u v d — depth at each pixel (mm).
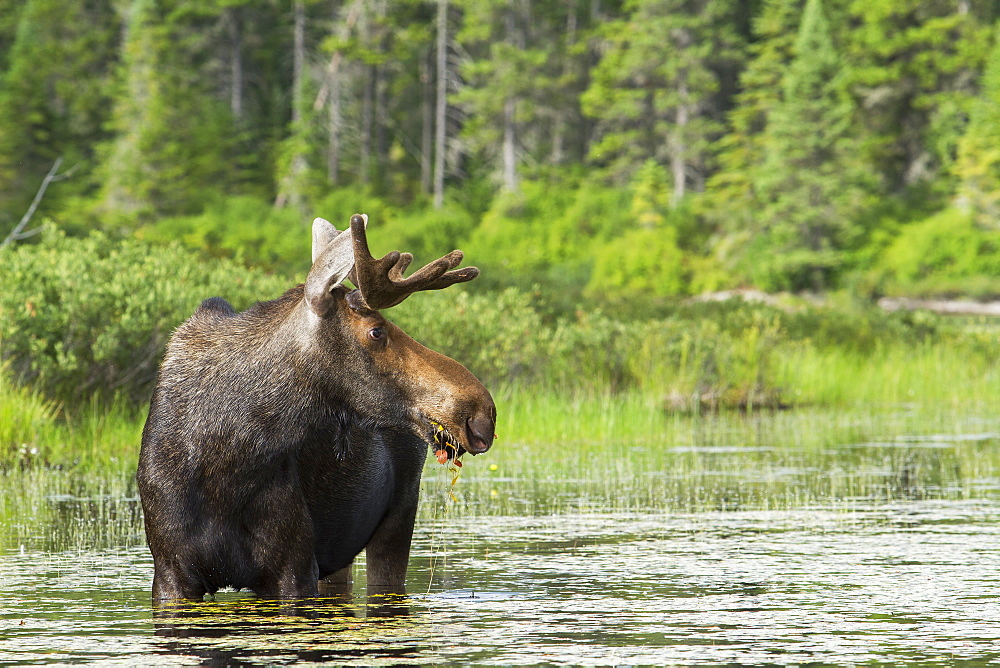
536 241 190875
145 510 14266
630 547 19312
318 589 15062
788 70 187125
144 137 193375
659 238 178000
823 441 38719
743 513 23375
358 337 13594
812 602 14773
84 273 34469
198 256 51688
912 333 77125
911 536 20500
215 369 14086
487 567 17531
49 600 14797
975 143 174000
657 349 51938
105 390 34094
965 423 46250
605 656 11766
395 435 15844
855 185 177625
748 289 171875
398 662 11461
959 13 195750
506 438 38750
